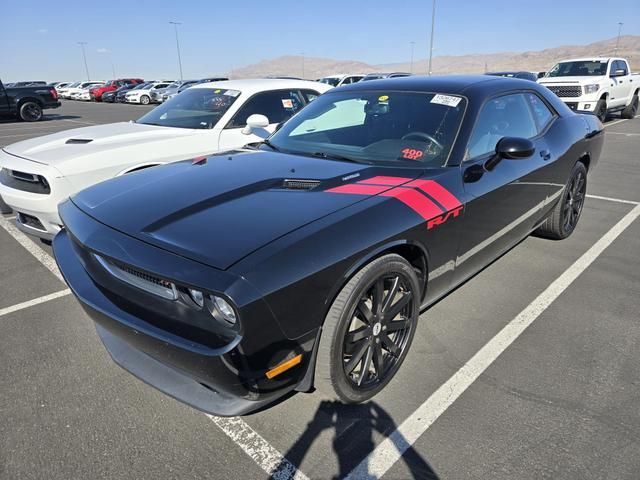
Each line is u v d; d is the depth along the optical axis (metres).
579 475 1.92
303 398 2.41
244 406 1.93
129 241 2.05
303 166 2.77
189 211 2.20
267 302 1.78
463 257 2.84
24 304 3.45
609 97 13.20
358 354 2.23
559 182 3.97
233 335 1.77
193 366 1.86
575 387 2.45
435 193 2.52
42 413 2.32
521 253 4.21
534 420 2.23
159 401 2.41
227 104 5.36
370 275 2.13
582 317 3.13
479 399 2.37
